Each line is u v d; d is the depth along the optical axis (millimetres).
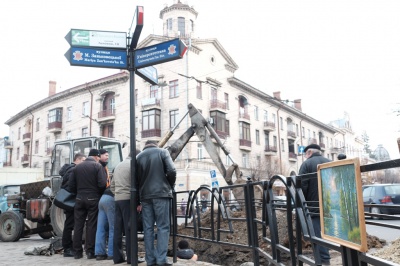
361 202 2057
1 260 6609
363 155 84438
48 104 47750
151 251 5418
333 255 6617
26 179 20000
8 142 56750
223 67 39656
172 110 35375
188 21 39562
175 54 5203
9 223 10719
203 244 9133
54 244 7531
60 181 9617
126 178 5965
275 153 45719
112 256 6406
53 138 46156
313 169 5164
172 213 6301
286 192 3578
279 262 3986
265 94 45281
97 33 5473
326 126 62875
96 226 6746
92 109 41781
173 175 5422
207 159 35469
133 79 5613
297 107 57750
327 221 2607
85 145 9758
